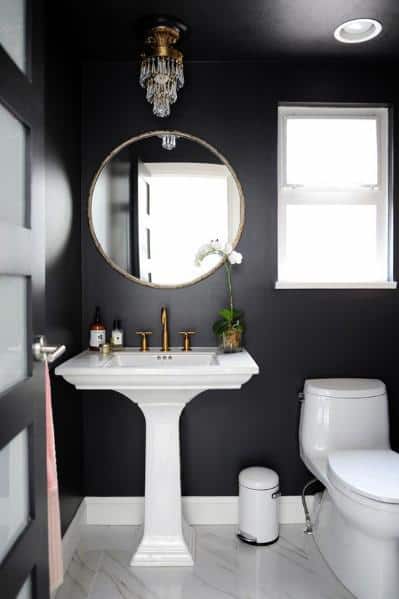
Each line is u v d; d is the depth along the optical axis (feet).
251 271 7.95
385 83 8.00
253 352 7.98
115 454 7.93
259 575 6.43
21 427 3.57
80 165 7.73
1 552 3.32
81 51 7.42
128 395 6.50
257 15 6.44
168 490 6.76
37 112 3.99
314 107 8.18
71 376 6.07
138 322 7.88
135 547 7.17
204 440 7.96
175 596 6.00
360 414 7.18
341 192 8.23
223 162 7.89
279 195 8.21
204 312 7.92
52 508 4.82
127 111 7.84
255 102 7.92
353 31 7.09
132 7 6.19
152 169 7.84
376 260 8.25
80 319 7.73
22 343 3.77
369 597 5.76
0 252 3.18
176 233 7.87
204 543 7.28
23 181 3.80
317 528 7.31
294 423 7.98
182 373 6.04
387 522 5.30
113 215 7.83
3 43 3.43
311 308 7.98
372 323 8.01
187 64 7.88
